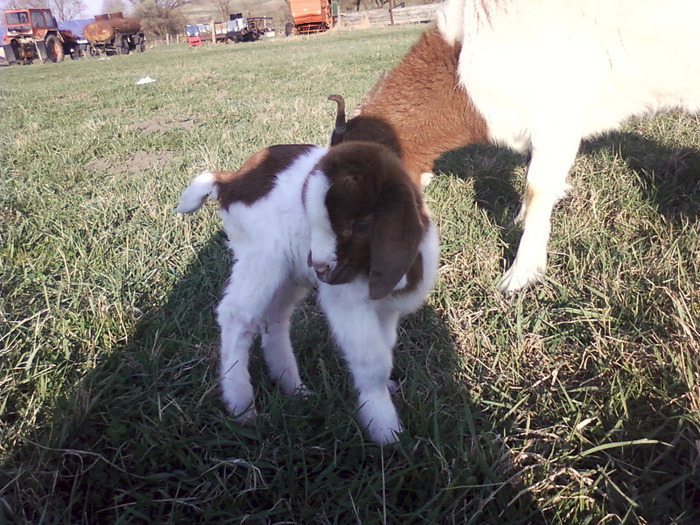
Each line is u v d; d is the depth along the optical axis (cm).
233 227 75
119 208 138
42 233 125
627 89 108
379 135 100
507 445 66
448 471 60
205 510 58
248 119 238
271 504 61
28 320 93
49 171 178
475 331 87
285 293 77
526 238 102
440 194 136
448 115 104
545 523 56
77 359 84
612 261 101
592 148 160
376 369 65
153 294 101
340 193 58
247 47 883
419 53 104
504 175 147
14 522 58
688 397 67
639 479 60
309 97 274
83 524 58
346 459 65
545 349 84
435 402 68
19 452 66
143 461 65
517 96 100
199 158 178
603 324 85
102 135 227
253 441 68
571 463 63
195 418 71
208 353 83
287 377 79
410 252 58
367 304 64
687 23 99
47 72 706
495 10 97
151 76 484
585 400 71
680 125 170
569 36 98
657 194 124
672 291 87
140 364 80
